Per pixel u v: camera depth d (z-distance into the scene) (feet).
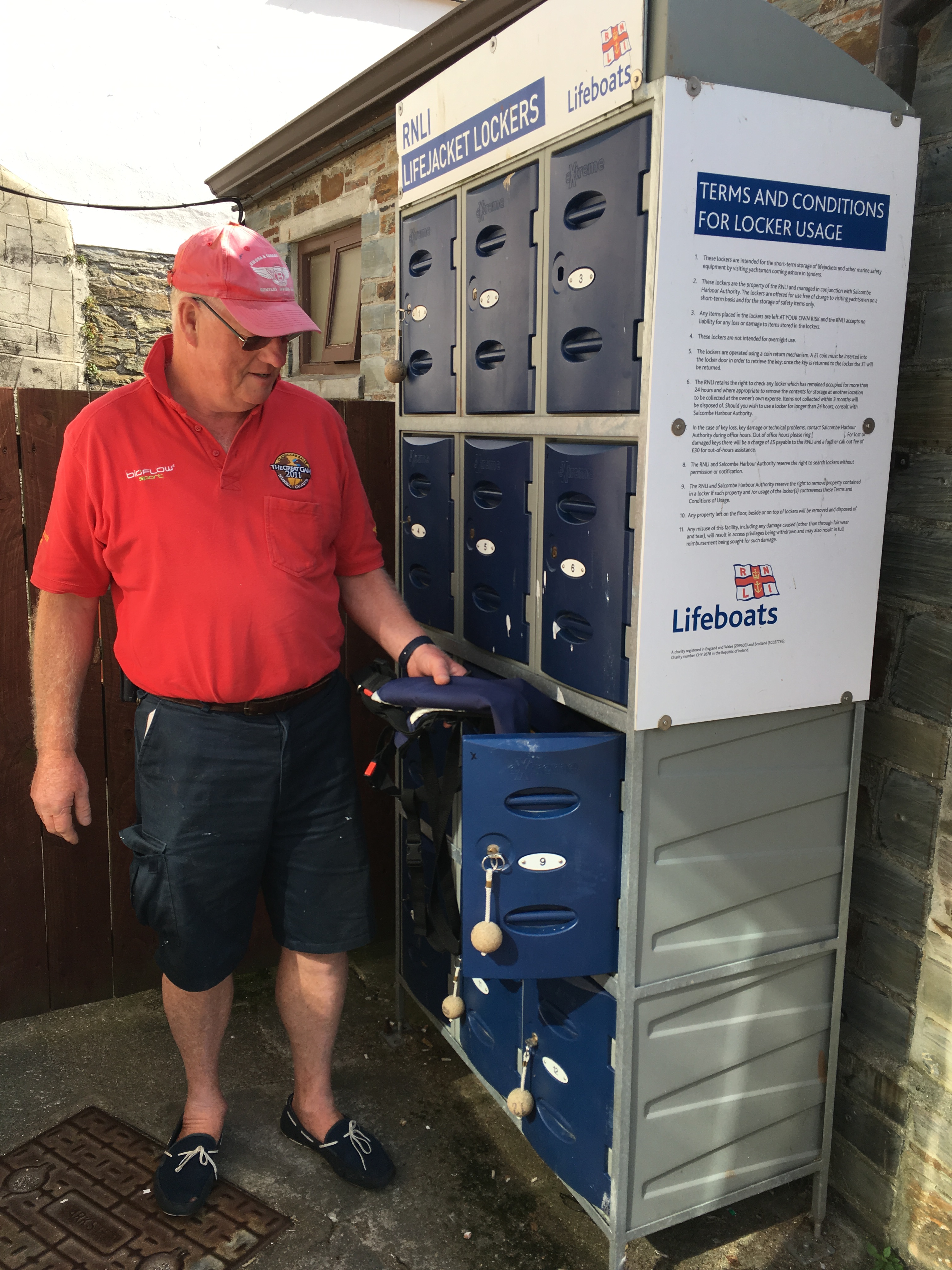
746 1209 6.86
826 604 5.66
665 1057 5.73
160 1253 6.23
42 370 23.15
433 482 7.20
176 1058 8.27
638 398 4.93
